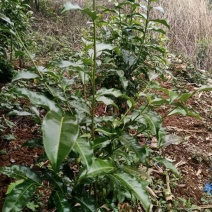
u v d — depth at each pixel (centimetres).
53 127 94
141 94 151
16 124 294
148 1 209
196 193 248
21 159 252
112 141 148
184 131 331
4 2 320
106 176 144
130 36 220
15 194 114
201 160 285
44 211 204
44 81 149
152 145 290
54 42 577
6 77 369
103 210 155
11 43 362
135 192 117
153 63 287
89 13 121
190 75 484
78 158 144
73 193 134
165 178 255
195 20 642
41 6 762
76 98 162
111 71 212
